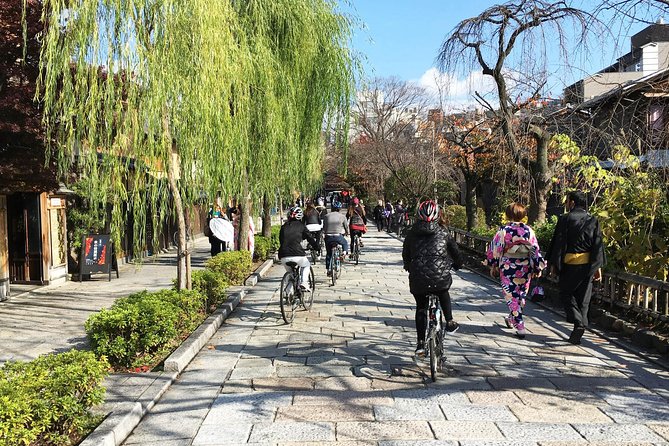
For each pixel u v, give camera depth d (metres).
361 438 4.33
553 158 14.07
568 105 11.10
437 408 4.93
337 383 5.69
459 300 10.47
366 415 4.79
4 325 8.81
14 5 7.74
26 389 4.02
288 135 11.95
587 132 9.79
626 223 8.35
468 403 5.05
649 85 8.20
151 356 6.50
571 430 4.41
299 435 4.41
